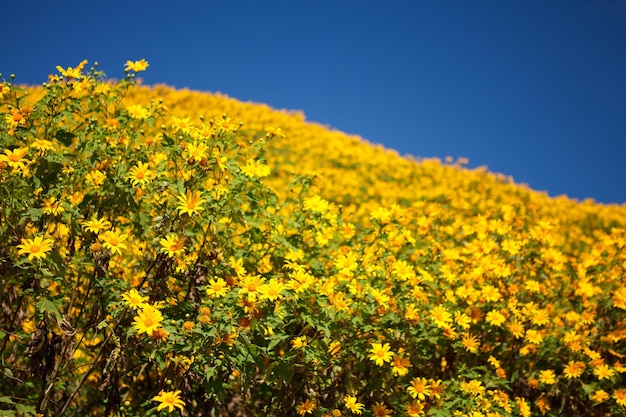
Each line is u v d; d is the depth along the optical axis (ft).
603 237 20.92
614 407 15.47
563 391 16.14
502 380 13.79
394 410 13.10
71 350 11.47
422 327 12.87
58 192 11.27
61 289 13.30
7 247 11.21
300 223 13.47
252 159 12.00
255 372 12.83
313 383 12.44
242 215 11.72
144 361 12.10
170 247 10.79
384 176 51.70
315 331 12.54
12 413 9.87
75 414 12.47
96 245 10.71
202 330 10.12
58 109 12.05
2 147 11.33
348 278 12.75
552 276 18.65
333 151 56.39
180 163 11.83
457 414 12.46
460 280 16.43
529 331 15.52
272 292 10.59
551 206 50.34
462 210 24.48
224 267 12.15
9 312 12.69
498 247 18.25
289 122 67.36
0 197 10.57
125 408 12.52
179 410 10.98
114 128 12.30
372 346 12.35
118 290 11.29
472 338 14.29
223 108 65.98
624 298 16.76
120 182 11.57
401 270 13.12
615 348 17.11
